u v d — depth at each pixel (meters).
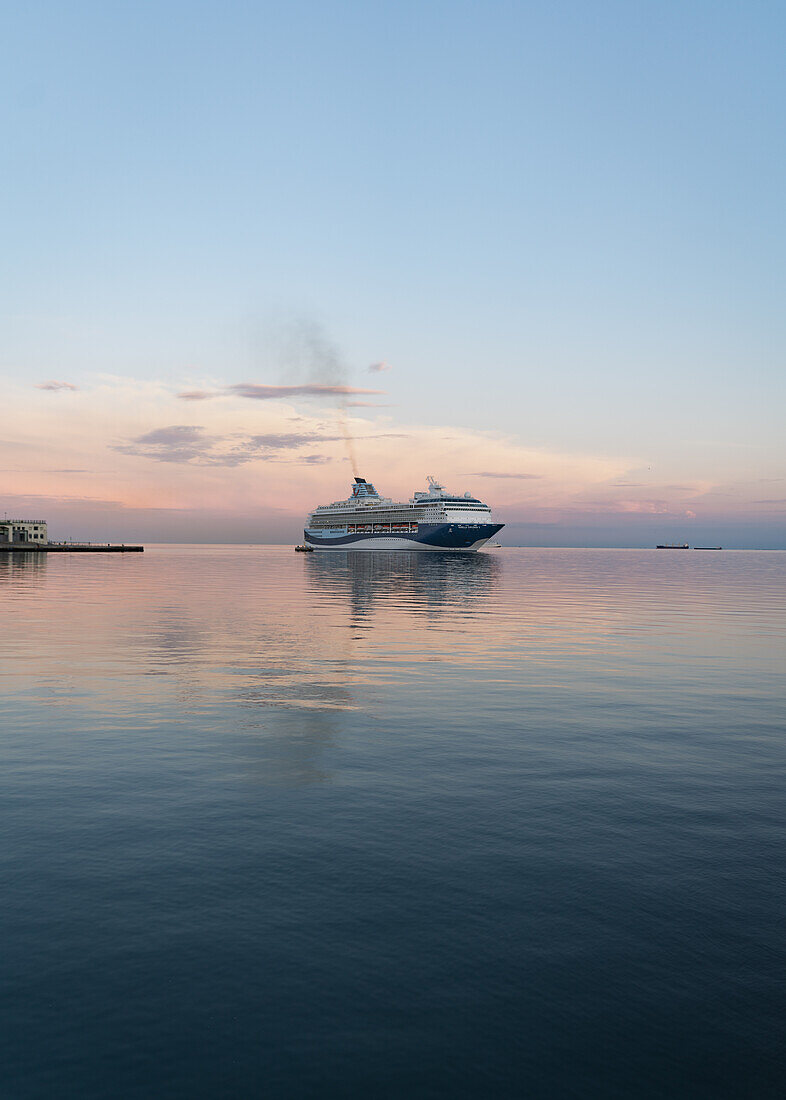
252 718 17.77
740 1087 6.10
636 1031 6.70
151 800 12.14
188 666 25.00
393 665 25.64
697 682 22.89
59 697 19.92
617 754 15.07
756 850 10.45
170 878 9.36
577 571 128.25
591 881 9.43
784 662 26.95
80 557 170.12
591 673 24.36
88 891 9.00
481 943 7.98
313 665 25.45
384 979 7.35
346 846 10.39
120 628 35.53
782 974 7.53
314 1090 6.04
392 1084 6.11
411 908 8.69
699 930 8.30
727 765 14.39
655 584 86.06
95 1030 6.63
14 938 7.95
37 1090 5.97
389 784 13.08
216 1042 6.52
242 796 12.38
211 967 7.51
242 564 141.00
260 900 8.83
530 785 13.11
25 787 12.73
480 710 18.86
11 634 33.06
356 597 58.31
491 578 95.12
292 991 7.17
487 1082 6.12
